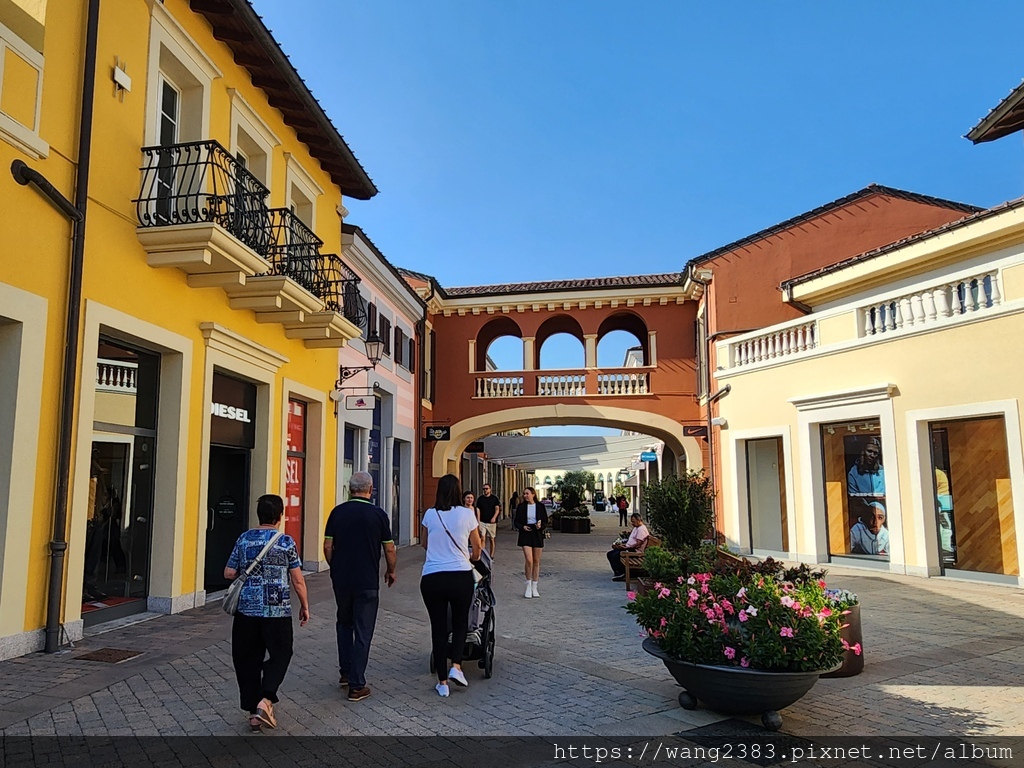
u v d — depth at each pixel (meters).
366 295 17.14
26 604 6.56
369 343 14.81
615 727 4.97
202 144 8.43
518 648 7.41
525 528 11.16
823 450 15.32
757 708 4.95
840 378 14.70
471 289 24.36
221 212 9.29
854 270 15.81
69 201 7.04
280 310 10.98
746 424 17.30
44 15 6.87
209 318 9.75
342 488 15.57
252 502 11.31
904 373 13.34
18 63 6.50
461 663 6.02
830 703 5.55
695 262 19.70
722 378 18.22
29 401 6.55
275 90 11.31
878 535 14.10
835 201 19.33
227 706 5.29
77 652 6.72
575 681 6.13
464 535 5.91
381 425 19.03
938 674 6.38
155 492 8.96
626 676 6.30
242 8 9.26
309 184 13.33
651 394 22.20
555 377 22.89
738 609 5.06
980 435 12.29
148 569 8.86
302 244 10.93
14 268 6.40
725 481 18.14
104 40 7.74
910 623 8.70
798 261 19.22
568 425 24.27
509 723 5.05
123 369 8.52
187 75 9.40
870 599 10.46
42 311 6.72
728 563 6.82
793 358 15.85
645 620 5.34
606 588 12.15
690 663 4.97
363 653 5.58
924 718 5.20
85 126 7.29
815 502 15.16
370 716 5.18
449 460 23.30
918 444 13.02
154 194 8.62
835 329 14.91
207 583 10.95
